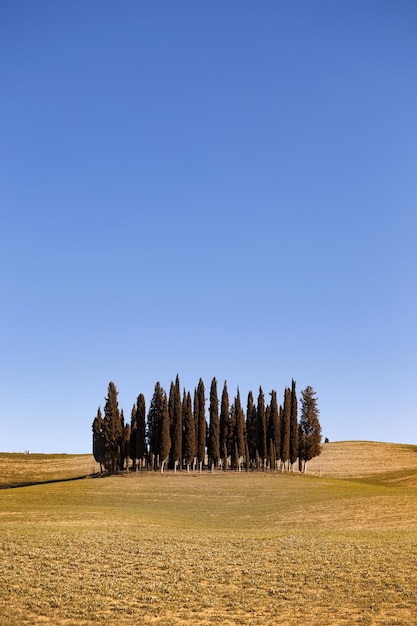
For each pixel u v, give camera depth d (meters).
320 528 59.47
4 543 42.16
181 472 127.81
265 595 31.98
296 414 141.25
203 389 135.12
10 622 27.91
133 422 133.12
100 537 45.31
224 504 84.75
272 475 122.25
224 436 138.50
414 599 30.50
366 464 174.75
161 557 39.38
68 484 103.12
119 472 129.75
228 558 39.38
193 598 31.56
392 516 63.38
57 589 32.59
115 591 32.47
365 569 35.69
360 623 27.61
